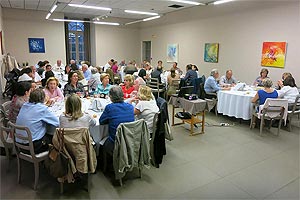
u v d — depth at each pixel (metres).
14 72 6.47
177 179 2.62
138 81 4.30
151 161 2.92
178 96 4.29
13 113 2.64
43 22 9.87
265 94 4.02
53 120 2.40
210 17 7.85
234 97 4.58
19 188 2.41
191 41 8.77
